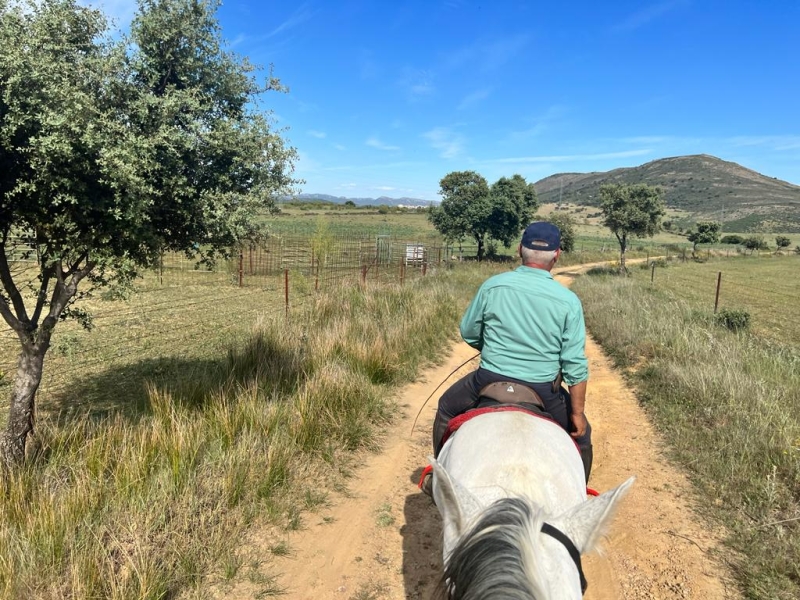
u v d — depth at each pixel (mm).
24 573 3225
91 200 3891
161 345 9820
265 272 22703
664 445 6059
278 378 6758
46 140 3438
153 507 3912
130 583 3287
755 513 4422
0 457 4352
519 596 1402
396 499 4887
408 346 9406
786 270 42125
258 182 4773
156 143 3900
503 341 2736
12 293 4469
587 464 2873
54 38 3838
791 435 5453
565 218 47688
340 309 10523
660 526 4441
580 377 2670
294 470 5000
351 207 120250
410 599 3607
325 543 4172
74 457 4543
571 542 1851
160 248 4586
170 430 4895
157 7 4371
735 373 7387
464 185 38250
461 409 2949
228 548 3879
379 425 6477
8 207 4145
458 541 1779
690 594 3613
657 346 9969
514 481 2070
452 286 17531
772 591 3518
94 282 4660
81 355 9008
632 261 50125
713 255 56938
